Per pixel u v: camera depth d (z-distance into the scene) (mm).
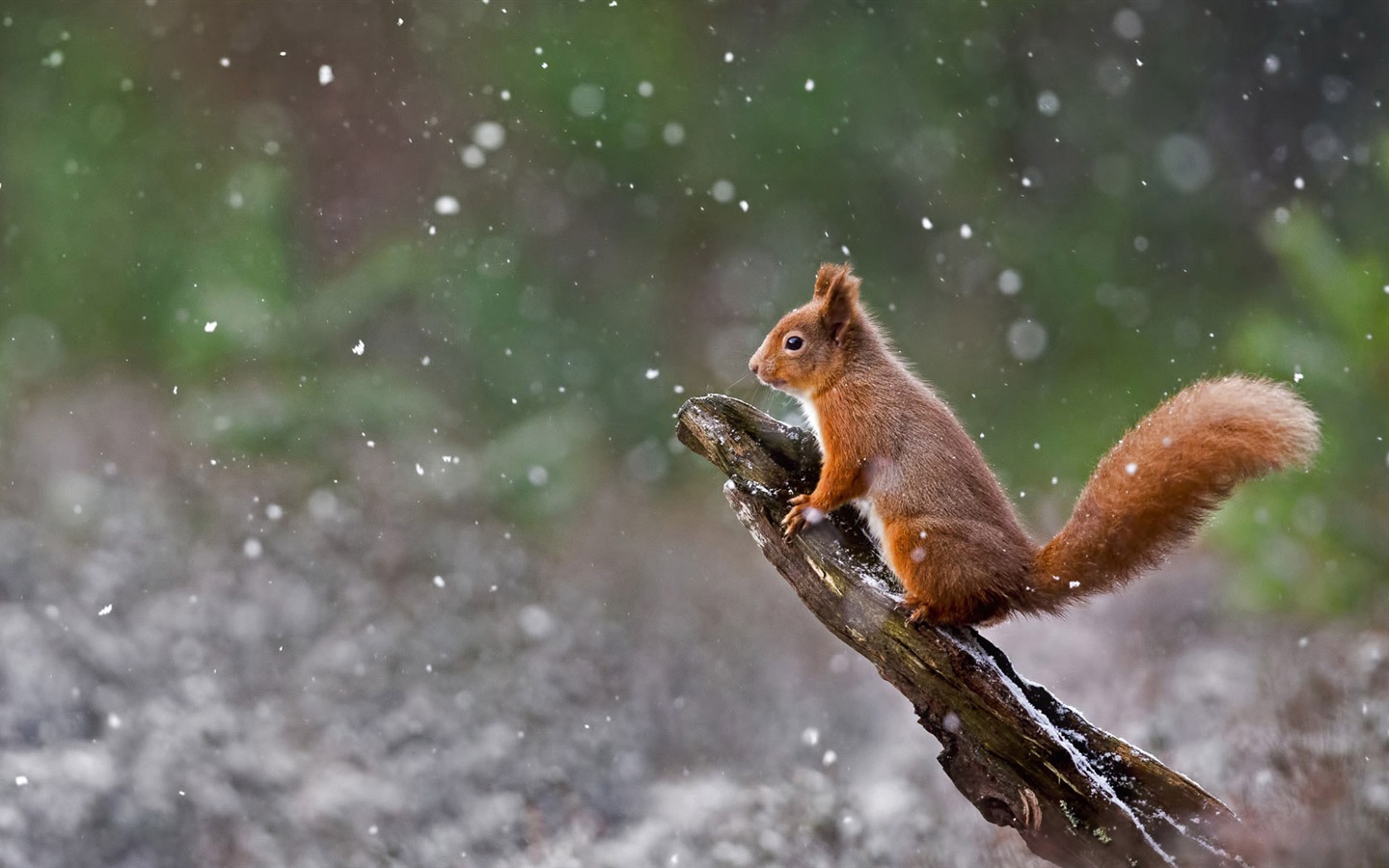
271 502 14648
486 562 13703
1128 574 5668
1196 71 20844
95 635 10727
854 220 19906
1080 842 5309
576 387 18219
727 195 19688
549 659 11570
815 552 5832
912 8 20422
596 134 19906
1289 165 20531
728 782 9320
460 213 19688
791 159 19938
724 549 15352
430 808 8625
